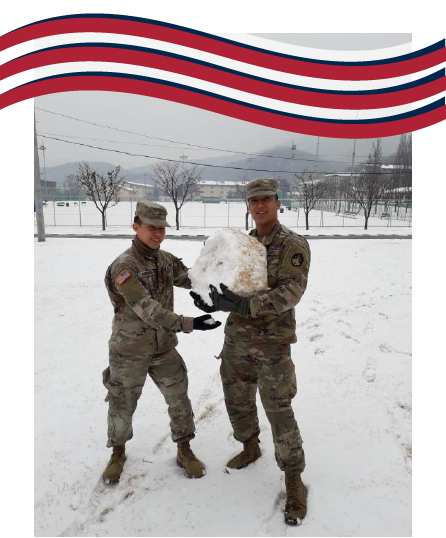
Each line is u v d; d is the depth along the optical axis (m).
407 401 3.34
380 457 2.62
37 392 3.58
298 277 2.12
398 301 6.74
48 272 9.20
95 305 6.56
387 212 44.22
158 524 2.12
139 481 2.44
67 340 4.96
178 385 2.50
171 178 28.25
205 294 2.27
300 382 3.74
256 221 2.32
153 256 2.42
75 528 2.10
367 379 3.77
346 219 39.62
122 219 34.91
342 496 2.29
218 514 2.18
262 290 2.14
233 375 2.45
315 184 34.41
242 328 2.32
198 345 4.73
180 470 2.54
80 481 2.43
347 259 11.81
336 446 2.75
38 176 15.06
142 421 3.09
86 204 59.41
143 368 2.40
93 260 10.76
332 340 4.86
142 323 2.36
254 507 2.23
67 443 2.81
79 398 3.46
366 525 2.08
